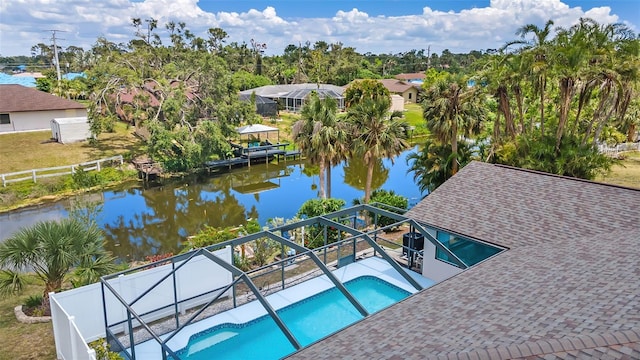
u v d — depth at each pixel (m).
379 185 35.41
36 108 45.59
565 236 12.88
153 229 26.06
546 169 25.22
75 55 103.38
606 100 28.33
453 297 9.38
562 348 5.70
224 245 13.48
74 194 31.94
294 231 20.44
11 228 24.97
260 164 42.78
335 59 108.06
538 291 8.59
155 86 43.25
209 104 41.72
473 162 18.31
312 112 26.45
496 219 14.56
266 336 13.84
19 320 13.73
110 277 12.27
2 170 34.19
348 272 17.48
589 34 26.78
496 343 6.37
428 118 27.89
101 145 42.28
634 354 5.32
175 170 37.62
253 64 103.75
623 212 13.24
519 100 28.56
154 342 12.73
